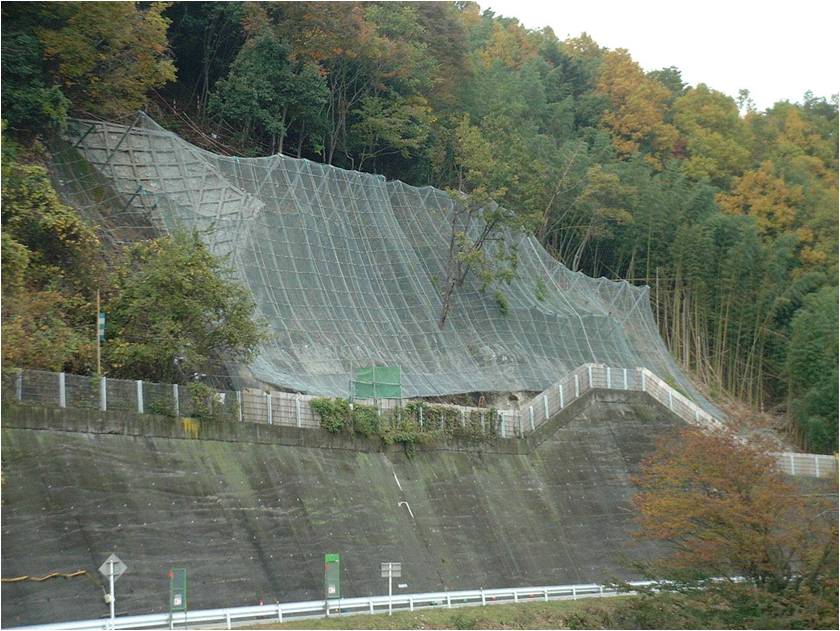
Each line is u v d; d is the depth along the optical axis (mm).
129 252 50750
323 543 46125
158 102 77312
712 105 132250
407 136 88562
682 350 98688
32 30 59594
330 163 82750
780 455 56938
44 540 37219
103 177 61500
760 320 102562
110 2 59750
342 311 68188
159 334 47031
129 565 38875
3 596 35062
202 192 63750
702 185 107125
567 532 57688
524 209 80438
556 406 64062
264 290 63219
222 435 46219
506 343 75500
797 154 134375
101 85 63281
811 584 42250
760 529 43531
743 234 101500
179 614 36906
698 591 44375
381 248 75438
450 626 43469
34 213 48781
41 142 59844
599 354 81812
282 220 68188
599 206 100062
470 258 75125
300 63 80625
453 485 55500
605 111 124375
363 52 82375
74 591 36906
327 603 41719
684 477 45906
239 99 75000
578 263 104250
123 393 43156
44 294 44938
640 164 109875
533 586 52781
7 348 40562
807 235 112125
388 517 50344
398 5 94000
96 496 39750
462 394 68312
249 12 77250
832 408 89625
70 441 40500
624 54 131125
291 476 47625
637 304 95125
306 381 59094
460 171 88562
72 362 44938
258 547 43562
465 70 97688
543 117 116000
